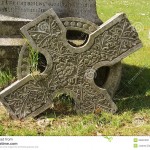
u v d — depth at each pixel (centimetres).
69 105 387
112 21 372
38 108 377
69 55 373
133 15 674
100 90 379
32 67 374
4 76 411
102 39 374
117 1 810
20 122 373
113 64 379
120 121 375
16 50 413
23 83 372
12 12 425
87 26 374
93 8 426
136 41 377
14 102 374
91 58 375
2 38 418
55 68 373
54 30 368
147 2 821
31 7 425
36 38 368
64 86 377
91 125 368
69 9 428
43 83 374
